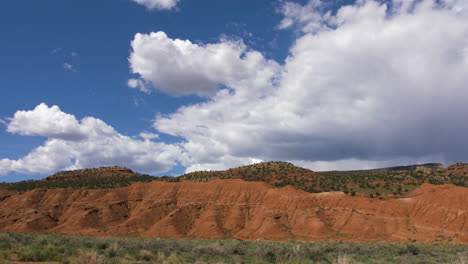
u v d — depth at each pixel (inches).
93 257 915.4
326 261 1195.3
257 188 4699.8
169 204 4751.5
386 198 4234.7
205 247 1546.5
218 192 4790.8
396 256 1636.3
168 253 1320.1
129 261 983.0
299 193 4360.2
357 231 3617.1
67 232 4153.5
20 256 954.1
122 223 4379.9
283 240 3590.1
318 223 3789.4
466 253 1619.1
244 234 3951.8
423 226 3494.1
